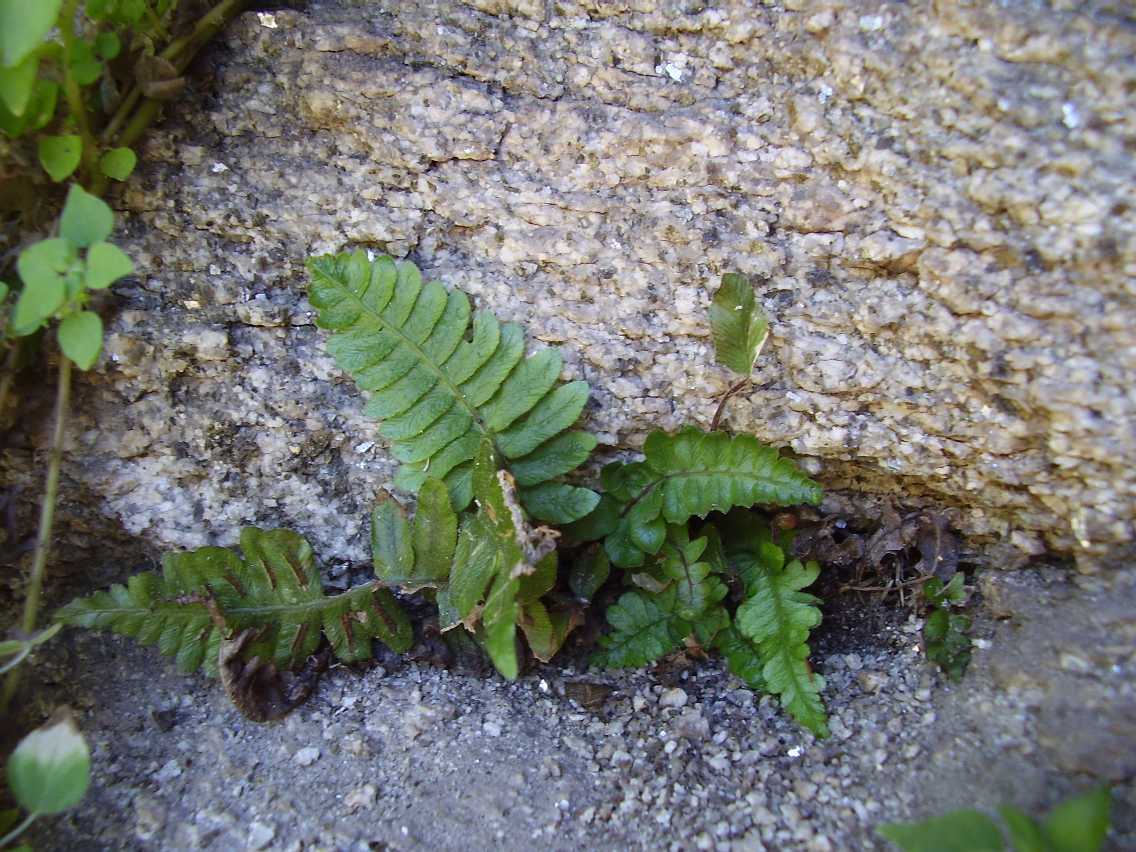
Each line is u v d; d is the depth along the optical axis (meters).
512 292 0.28
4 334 0.27
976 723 0.26
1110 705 0.24
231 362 0.29
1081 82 0.24
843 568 0.30
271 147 0.29
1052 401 0.25
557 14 0.28
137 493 0.30
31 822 0.25
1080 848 0.20
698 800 0.26
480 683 0.29
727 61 0.27
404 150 0.28
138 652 0.30
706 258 0.27
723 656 0.29
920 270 0.26
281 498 0.30
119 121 0.27
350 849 0.25
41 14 0.22
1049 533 0.27
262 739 0.28
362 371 0.27
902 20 0.25
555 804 0.26
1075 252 0.24
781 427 0.28
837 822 0.25
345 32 0.28
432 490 0.27
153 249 0.29
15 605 0.30
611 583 0.30
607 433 0.29
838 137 0.26
